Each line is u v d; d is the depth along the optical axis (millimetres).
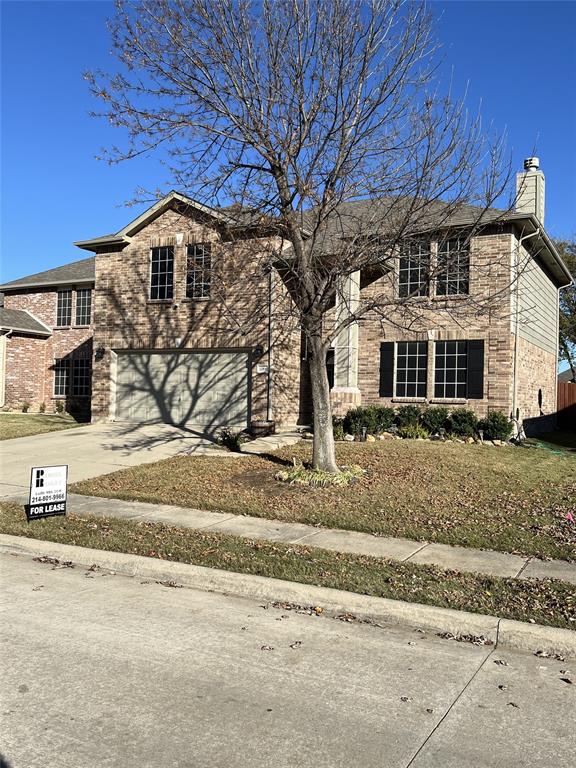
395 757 3443
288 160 10602
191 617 5660
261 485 11500
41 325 28766
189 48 10609
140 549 7570
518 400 18250
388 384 18703
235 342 18828
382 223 10672
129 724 3732
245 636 5215
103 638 5086
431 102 10227
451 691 4266
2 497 10961
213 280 13797
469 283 17312
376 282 18656
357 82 10359
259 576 6539
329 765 3357
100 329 21219
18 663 4562
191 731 3668
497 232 16922
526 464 13867
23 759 3361
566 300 37000
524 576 6633
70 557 7570
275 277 17422
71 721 3756
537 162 20500
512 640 5121
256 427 17812
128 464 14211
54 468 9352
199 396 19641
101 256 21281
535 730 3766
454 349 17969
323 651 4934
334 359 18938
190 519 9289
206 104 11062
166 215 20125
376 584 6258
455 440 16750
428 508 9758
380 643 5145
